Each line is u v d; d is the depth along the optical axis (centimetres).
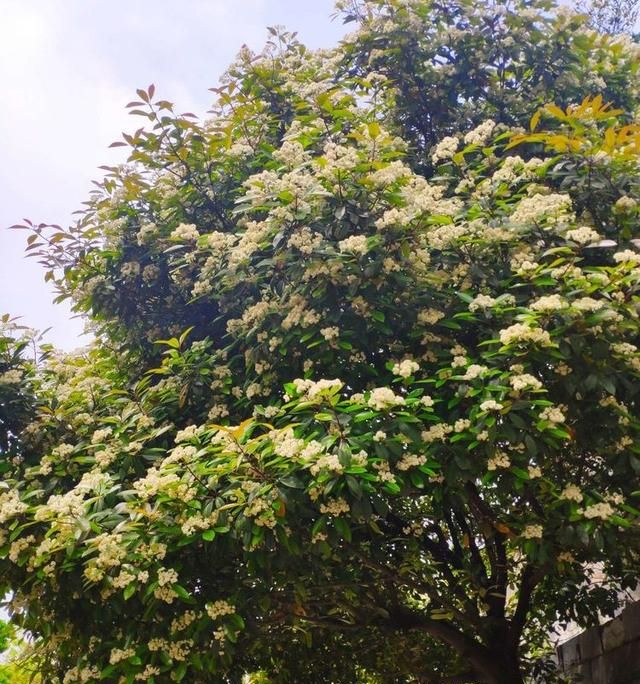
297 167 596
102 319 727
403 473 479
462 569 705
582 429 521
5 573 538
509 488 483
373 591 679
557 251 520
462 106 787
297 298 559
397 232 545
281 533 464
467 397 502
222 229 716
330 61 786
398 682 830
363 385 574
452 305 564
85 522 466
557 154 665
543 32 782
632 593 866
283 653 782
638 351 528
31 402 648
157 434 566
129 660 496
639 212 583
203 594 515
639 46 807
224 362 642
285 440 452
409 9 786
